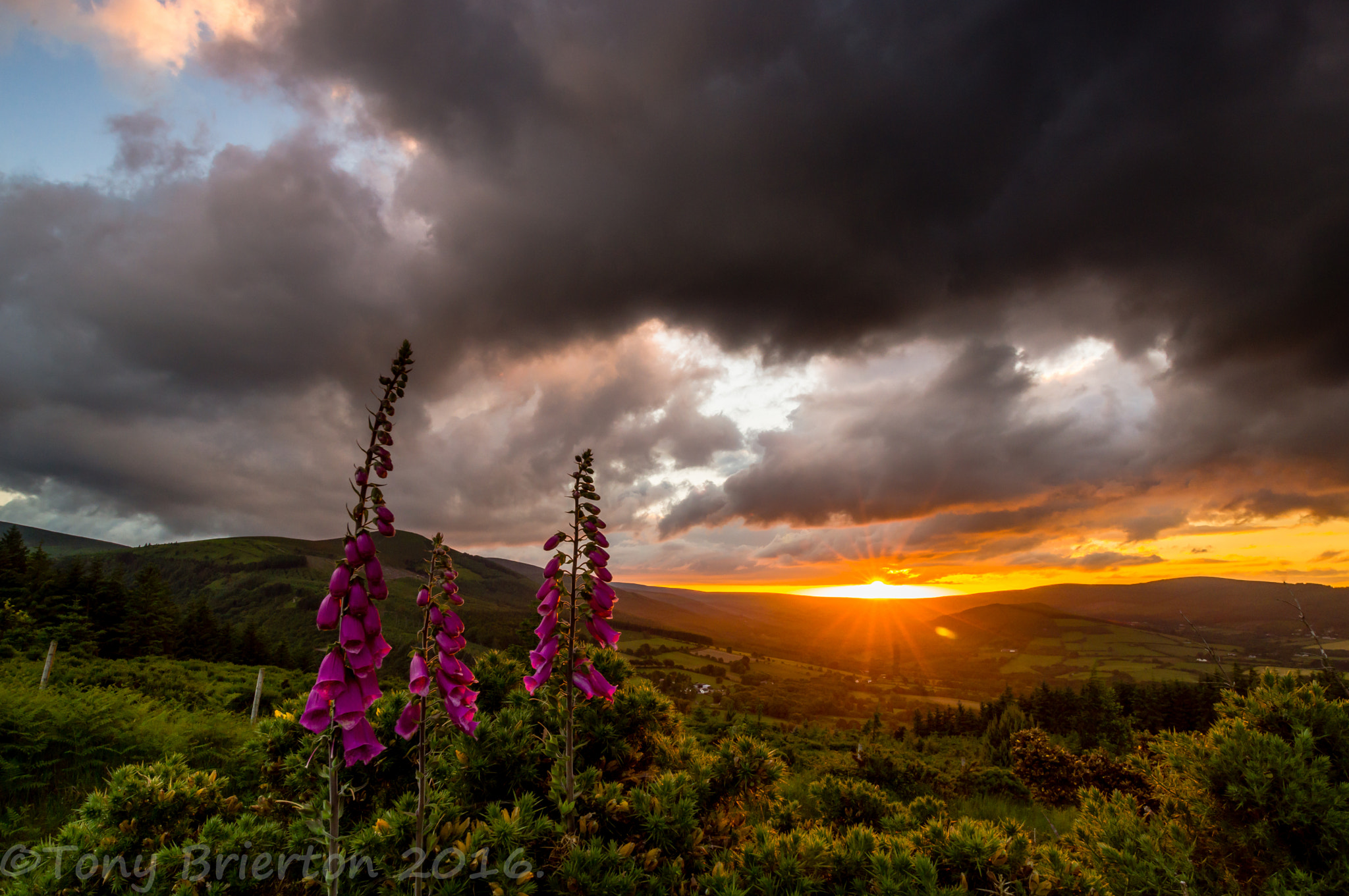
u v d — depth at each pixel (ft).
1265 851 14.85
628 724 17.84
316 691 9.39
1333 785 14.92
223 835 14.03
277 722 18.62
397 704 16.20
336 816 9.32
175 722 32.86
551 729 17.66
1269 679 17.61
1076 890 12.66
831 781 21.45
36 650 72.69
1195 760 16.65
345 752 9.53
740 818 16.78
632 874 11.88
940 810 19.71
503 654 21.53
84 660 77.82
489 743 15.52
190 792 15.02
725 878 12.07
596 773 15.24
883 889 11.76
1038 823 36.50
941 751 168.76
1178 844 15.44
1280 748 15.19
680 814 13.56
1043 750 40.50
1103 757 38.14
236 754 28.96
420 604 11.46
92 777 25.89
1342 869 13.38
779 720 311.27
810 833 14.11
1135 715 158.92
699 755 17.42
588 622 13.37
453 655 11.66
